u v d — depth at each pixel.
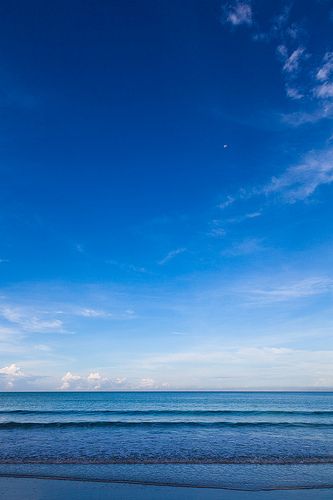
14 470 12.19
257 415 37.06
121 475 11.53
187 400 75.88
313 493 9.59
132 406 53.25
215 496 9.25
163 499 8.93
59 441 19.09
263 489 9.98
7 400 74.62
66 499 8.89
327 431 24.02
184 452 15.81
